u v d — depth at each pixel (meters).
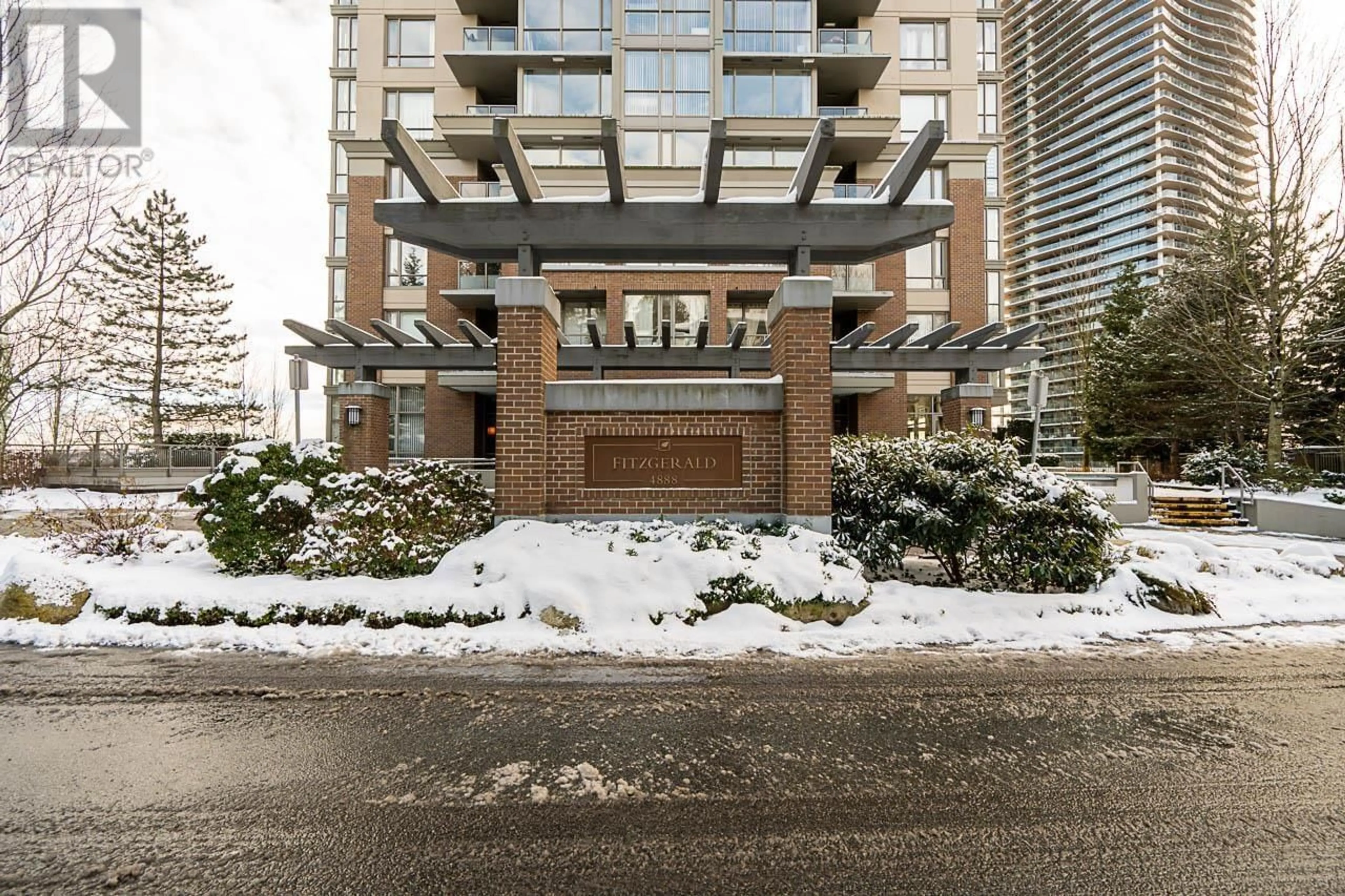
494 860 2.64
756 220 7.75
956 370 12.31
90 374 21.06
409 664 5.15
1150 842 2.80
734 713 4.23
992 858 2.68
